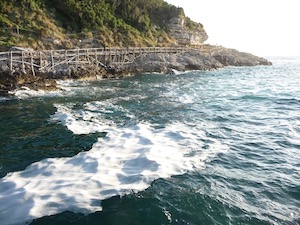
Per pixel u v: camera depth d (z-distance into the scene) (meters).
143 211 6.28
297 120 13.42
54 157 9.18
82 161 8.68
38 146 10.23
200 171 8.11
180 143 10.29
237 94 20.94
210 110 15.69
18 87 20.97
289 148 10.02
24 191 6.92
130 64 36.00
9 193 6.88
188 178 7.67
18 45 26.50
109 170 8.02
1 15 30.28
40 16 33.22
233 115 14.55
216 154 9.38
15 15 31.38
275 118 13.88
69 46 31.31
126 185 7.23
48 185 7.24
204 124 12.89
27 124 12.96
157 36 49.88
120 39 39.75
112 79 30.28
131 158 8.80
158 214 6.19
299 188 7.30
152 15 55.72
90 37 34.19
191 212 6.27
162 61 38.97
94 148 9.82
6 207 6.30
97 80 29.11
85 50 30.92
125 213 6.20
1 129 12.27
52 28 32.66
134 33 43.41
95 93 21.17
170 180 7.52
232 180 7.67
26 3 33.50
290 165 8.68
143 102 17.94
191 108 16.17
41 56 25.25
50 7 36.91
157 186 7.21
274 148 10.02
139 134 11.25
